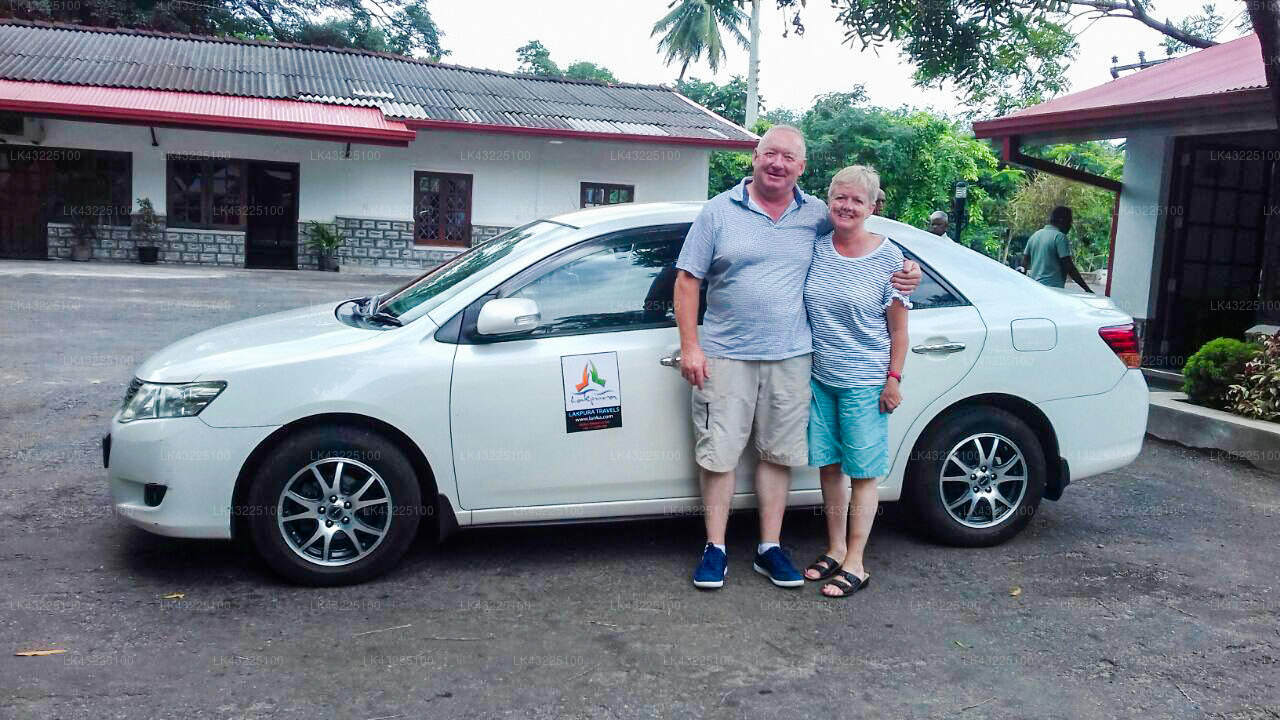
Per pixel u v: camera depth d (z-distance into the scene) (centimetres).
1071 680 330
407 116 1930
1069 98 1099
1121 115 900
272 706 299
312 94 1995
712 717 301
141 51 2134
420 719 294
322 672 321
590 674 326
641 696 312
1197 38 951
